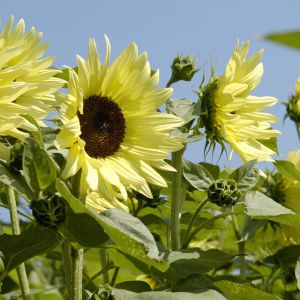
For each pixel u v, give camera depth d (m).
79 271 1.54
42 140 1.52
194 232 1.70
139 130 1.59
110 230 1.43
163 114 1.59
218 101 1.69
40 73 1.56
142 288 1.63
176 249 1.69
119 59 1.58
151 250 1.46
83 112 1.57
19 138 1.52
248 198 1.70
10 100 1.52
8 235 1.55
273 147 1.80
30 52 1.56
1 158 1.53
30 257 1.57
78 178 1.53
